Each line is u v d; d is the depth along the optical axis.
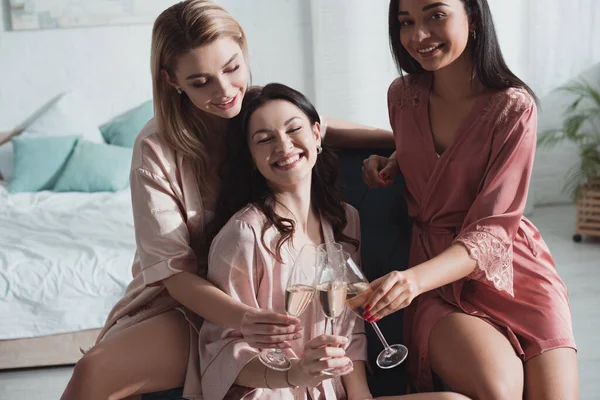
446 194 2.18
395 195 2.39
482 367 1.91
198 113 2.15
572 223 5.44
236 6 5.57
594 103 5.75
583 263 4.62
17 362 3.56
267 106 2.01
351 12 5.38
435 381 2.11
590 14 5.68
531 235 2.21
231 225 2.01
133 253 3.65
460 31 2.02
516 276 2.12
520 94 2.09
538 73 5.71
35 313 3.54
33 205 4.54
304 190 2.11
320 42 5.42
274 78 5.67
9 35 5.39
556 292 2.13
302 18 5.62
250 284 1.98
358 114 5.50
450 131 2.20
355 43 5.41
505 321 2.06
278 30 5.62
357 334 2.11
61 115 5.33
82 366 1.90
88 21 5.43
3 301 3.52
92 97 5.53
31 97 5.46
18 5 5.35
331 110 5.50
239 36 2.07
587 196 5.00
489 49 2.08
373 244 2.36
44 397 3.28
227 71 2.02
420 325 2.09
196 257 2.11
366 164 2.36
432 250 2.20
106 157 4.93
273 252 2.02
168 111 2.12
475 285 2.13
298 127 2.00
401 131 2.26
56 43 5.44
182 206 2.15
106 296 3.58
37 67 5.45
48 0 5.38
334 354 1.74
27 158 5.00
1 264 3.55
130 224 4.05
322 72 5.46
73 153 5.00
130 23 5.48
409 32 2.06
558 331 2.04
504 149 2.09
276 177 2.01
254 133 2.01
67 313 3.55
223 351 1.92
